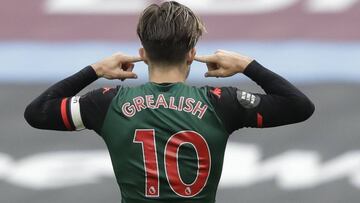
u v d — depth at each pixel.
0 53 31.73
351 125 26.00
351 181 23.34
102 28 33.72
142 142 9.80
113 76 10.45
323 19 33.44
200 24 10.19
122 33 33.41
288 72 29.97
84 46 32.50
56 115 10.04
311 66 30.31
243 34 32.81
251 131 25.67
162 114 9.84
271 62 30.78
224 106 9.91
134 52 31.92
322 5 34.09
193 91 10.03
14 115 27.19
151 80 10.16
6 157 24.91
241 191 23.12
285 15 33.75
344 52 31.20
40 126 10.17
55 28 33.75
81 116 10.02
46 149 25.25
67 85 10.34
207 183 9.84
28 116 10.15
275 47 31.81
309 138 25.33
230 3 34.59
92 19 34.22
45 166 24.45
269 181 23.44
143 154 9.79
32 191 23.39
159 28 9.91
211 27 33.22
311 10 33.88
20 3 35.00
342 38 32.28
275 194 22.97
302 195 22.92
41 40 32.91
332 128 25.83
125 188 9.94
